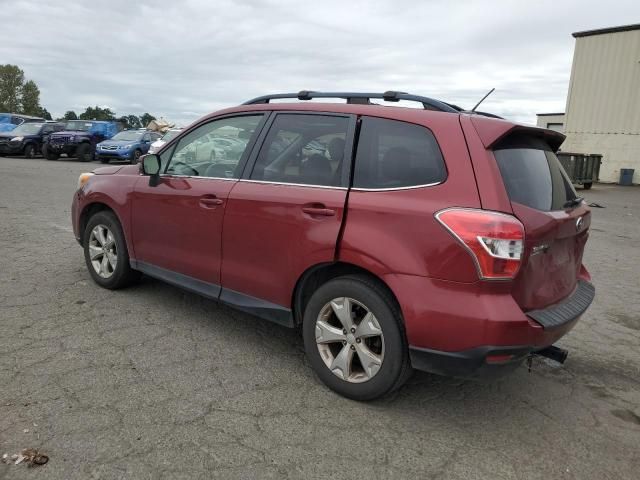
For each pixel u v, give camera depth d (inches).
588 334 185.5
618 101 996.6
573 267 136.0
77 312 174.2
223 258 152.0
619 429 124.7
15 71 3457.2
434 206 113.0
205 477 98.2
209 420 116.9
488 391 140.0
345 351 128.0
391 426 119.7
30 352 143.6
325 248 126.3
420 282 112.7
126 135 952.3
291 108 147.7
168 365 141.5
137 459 101.9
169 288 203.6
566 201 133.2
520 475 105.3
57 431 108.7
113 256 194.1
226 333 165.3
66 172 681.6
